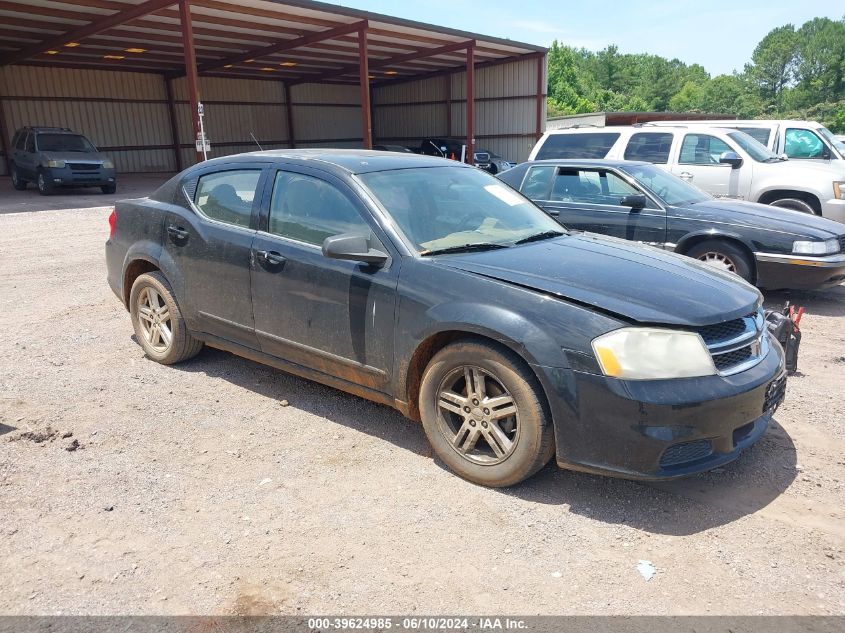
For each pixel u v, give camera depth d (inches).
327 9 807.7
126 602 101.2
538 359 121.7
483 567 109.9
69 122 1101.1
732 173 394.9
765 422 135.6
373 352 146.6
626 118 1304.1
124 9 779.4
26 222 525.3
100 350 217.9
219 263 175.6
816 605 100.7
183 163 1258.0
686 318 120.9
